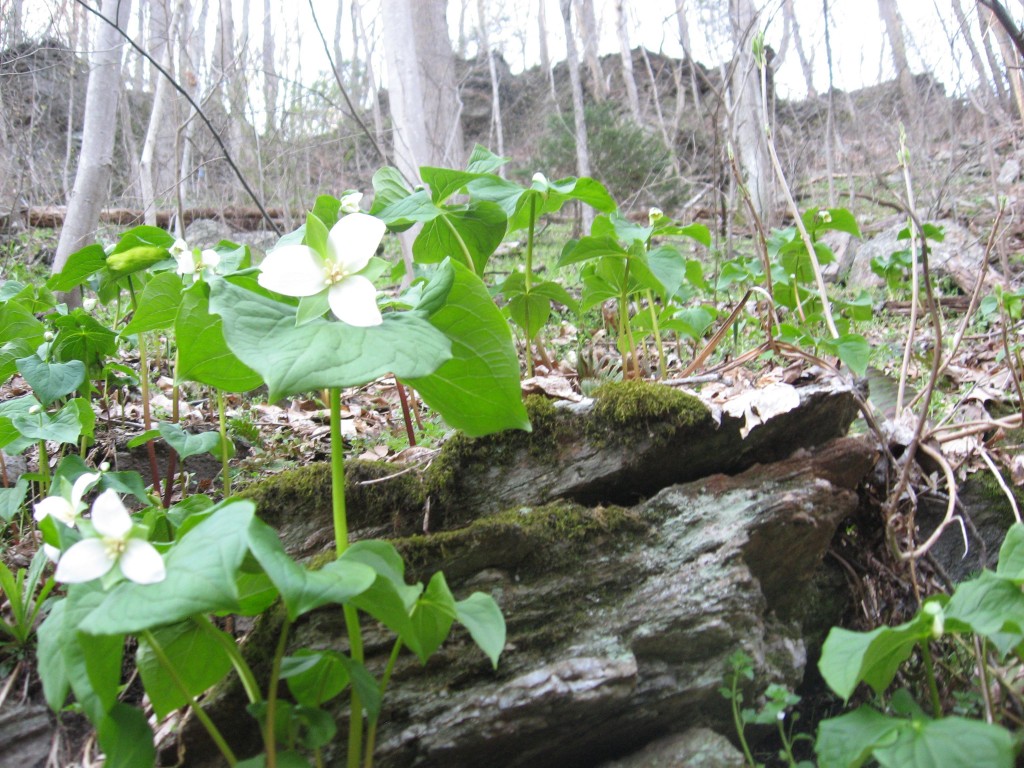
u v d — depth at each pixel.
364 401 1.21
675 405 0.68
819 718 0.69
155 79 2.83
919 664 0.64
